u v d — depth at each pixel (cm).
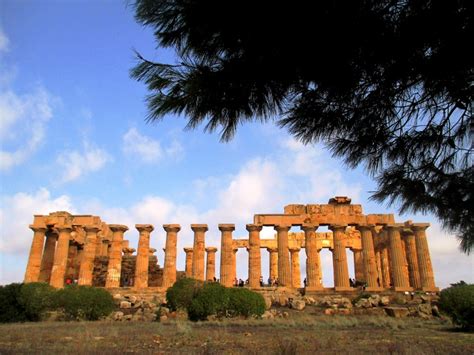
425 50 504
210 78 524
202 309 2892
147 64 538
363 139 652
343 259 4888
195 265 5034
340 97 580
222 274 4953
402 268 4819
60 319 3158
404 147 667
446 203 681
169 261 5003
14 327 2459
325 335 1906
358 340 1709
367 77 548
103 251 6094
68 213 5184
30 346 1523
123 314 3397
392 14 479
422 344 1551
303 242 6169
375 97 584
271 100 575
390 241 4991
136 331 2114
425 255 4909
